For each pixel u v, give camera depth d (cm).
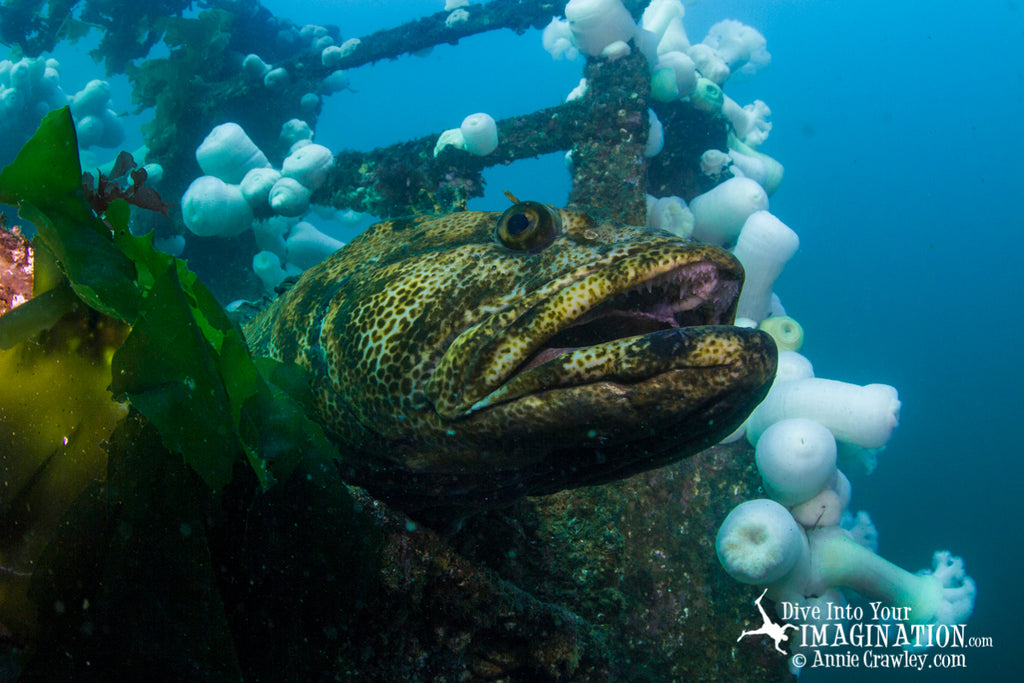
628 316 33
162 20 119
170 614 26
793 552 64
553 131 83
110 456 27
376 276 39
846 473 83
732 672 66
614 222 36
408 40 114
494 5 111
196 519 27
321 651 31
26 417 29
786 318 88
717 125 101
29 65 178
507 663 43
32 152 28
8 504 29
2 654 30
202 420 26
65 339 29
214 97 119
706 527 73
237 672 26
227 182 94
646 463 36
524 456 34
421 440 36
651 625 65
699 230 94
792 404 73
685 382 30
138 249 30
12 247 33
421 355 35
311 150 89
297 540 30
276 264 102
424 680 39
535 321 32
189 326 26
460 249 37
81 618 26
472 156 85
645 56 87
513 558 52
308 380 34
